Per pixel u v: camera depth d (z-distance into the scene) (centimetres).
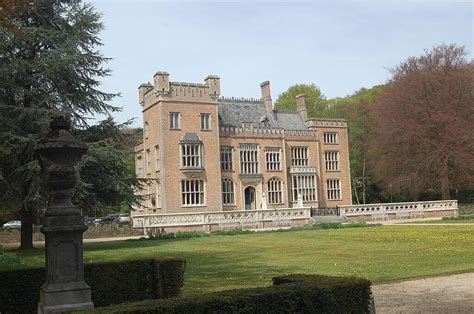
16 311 887
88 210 2545
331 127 5462
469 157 4662
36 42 2491
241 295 580
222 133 4778
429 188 5375
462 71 4856
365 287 652
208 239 2845
